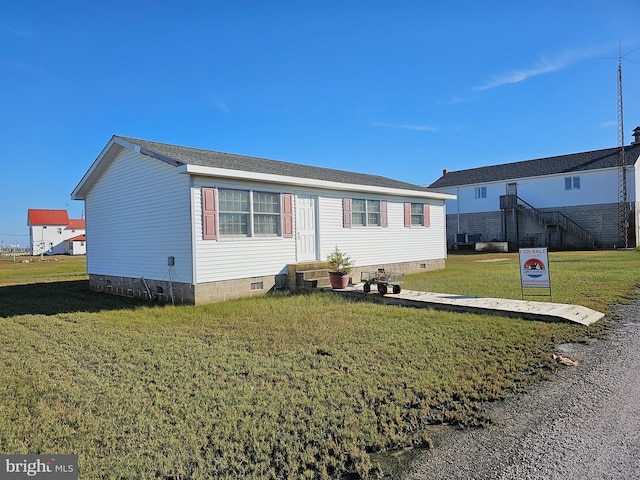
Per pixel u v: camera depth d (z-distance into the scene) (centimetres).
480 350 531
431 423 345
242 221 1036
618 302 839
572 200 2953
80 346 604
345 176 1476
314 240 1216
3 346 613
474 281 1244
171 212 995
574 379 435
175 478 270
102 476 271
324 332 639
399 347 549
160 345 594
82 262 3503
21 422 353
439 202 1711
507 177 3272
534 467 278
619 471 271
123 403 389
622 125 2838
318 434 321
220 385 429
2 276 1995
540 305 776
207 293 955
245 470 276
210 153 1232
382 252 1426
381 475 274
